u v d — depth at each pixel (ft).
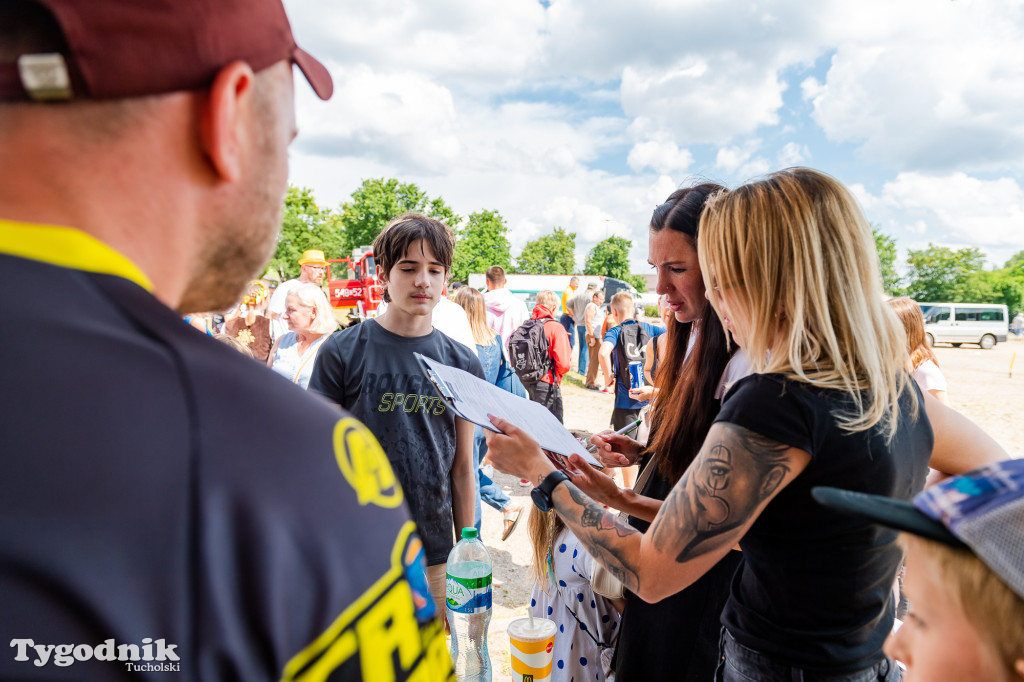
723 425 3.30
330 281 71.20
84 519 1.14
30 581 1.10
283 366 12.66
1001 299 190.70
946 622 2.42
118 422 1.20
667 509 3.45
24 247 1.29
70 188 1.36
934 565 2.46
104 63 1.31
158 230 1.51
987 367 59.16
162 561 1.18
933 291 198.18
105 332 1.29
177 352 1.35
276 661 1.24
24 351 1.19
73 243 1.34
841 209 3.43
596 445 6.40
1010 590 2.22
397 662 1.46
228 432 1.31
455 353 7.43
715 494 3.19
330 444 1.47
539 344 17.56
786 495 3.24
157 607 1.17
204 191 1.59
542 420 5.42
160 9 1.37
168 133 1.48
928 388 11.85
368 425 6.91
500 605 10.91
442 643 1.72
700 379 5.43
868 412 3.18
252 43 1.62
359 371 7.00
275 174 1.82
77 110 1.35
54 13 1.25
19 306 1.23
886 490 3.25
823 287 3.29
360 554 1.41
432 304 7.17
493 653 9.07
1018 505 2.23
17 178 1.34
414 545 1.60
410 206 193.57
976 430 3.90
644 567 3.48
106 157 1.39
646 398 16.39
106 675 1.14
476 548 6.29
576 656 6.67
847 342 3.31
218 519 1.24
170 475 1.22
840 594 3.28
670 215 5.51
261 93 1.71
